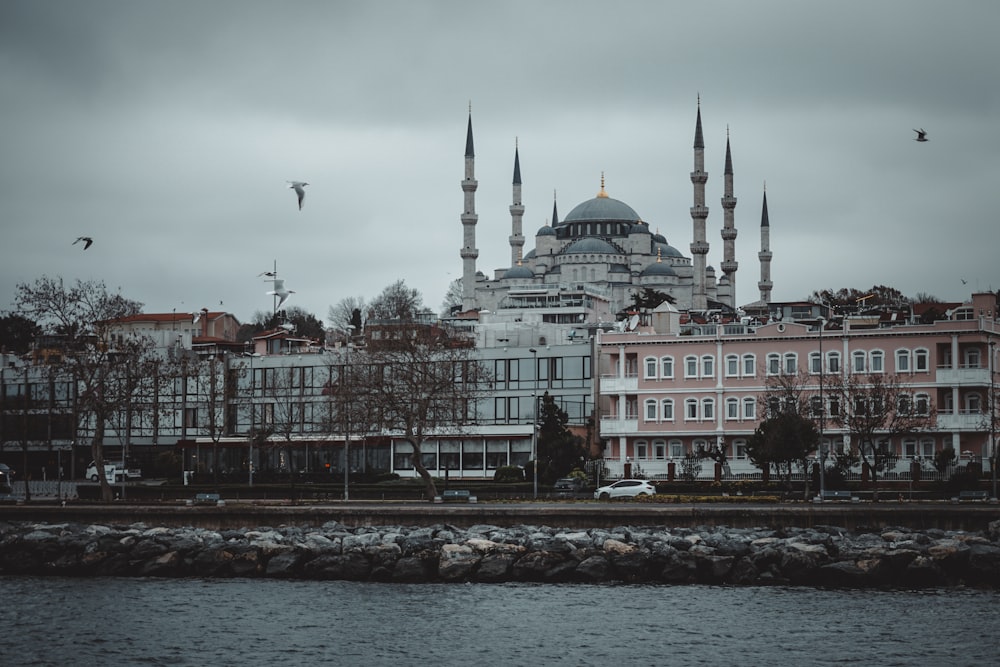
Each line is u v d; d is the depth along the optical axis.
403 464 147.25
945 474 123.19
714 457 130.62
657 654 60.88
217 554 82.06
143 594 75.38
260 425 145.50
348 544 82.31
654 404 140.50
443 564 78.19
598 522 88.25
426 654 61.59
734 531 83.06
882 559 74.94
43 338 156.00
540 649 62.03
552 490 121.38
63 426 163.62
